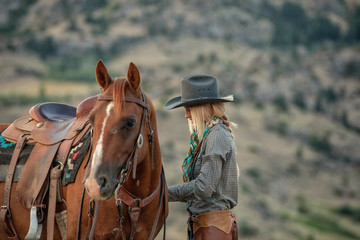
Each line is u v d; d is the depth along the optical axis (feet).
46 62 554.46
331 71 654.94
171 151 270.46
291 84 550.36
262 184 296.71
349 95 593.83
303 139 438.40
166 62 544.62
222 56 606.55
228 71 530.27
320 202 310.24
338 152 439.63
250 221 194.90
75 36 622.95
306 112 512.63
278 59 601.21
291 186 321.93
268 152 370.32
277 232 195.00
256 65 579.07
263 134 412.36
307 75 599.16
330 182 361.30
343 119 525.75
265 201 248.11
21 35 631.56
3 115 314.96
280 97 502.79
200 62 563.07
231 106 450.71
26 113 330.75
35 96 381.40
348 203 320.91
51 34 626.23
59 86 447.01
